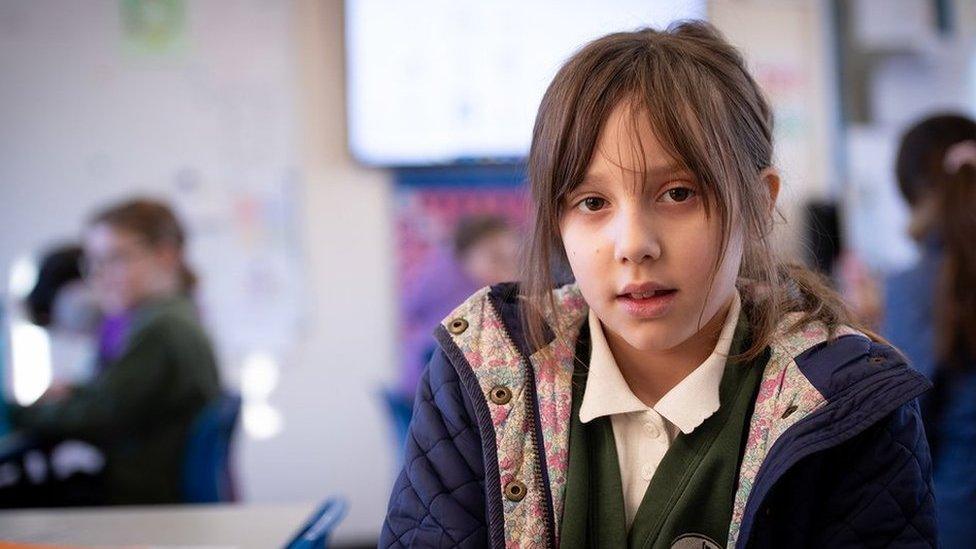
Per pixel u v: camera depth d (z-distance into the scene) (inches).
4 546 37.0
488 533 27.1
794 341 26.8
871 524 24.6
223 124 119.7
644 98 23.7
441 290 122.0
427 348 116.4
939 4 125.0
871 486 24.7
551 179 25.2
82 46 118.1
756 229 25.7
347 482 121.7
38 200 117.5
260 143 120.4
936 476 57.0
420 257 122.5
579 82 24.8
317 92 121.3
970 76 125.2
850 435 24.0
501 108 122.0
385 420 122.0
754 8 123.4
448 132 121.4
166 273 91.7
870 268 121.3
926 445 26.0
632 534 26.1
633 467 26.8
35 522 42.4
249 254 120.3
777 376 26.4
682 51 25.3
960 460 55.8
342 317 122.0
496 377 28.0
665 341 23.8
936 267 58.6
